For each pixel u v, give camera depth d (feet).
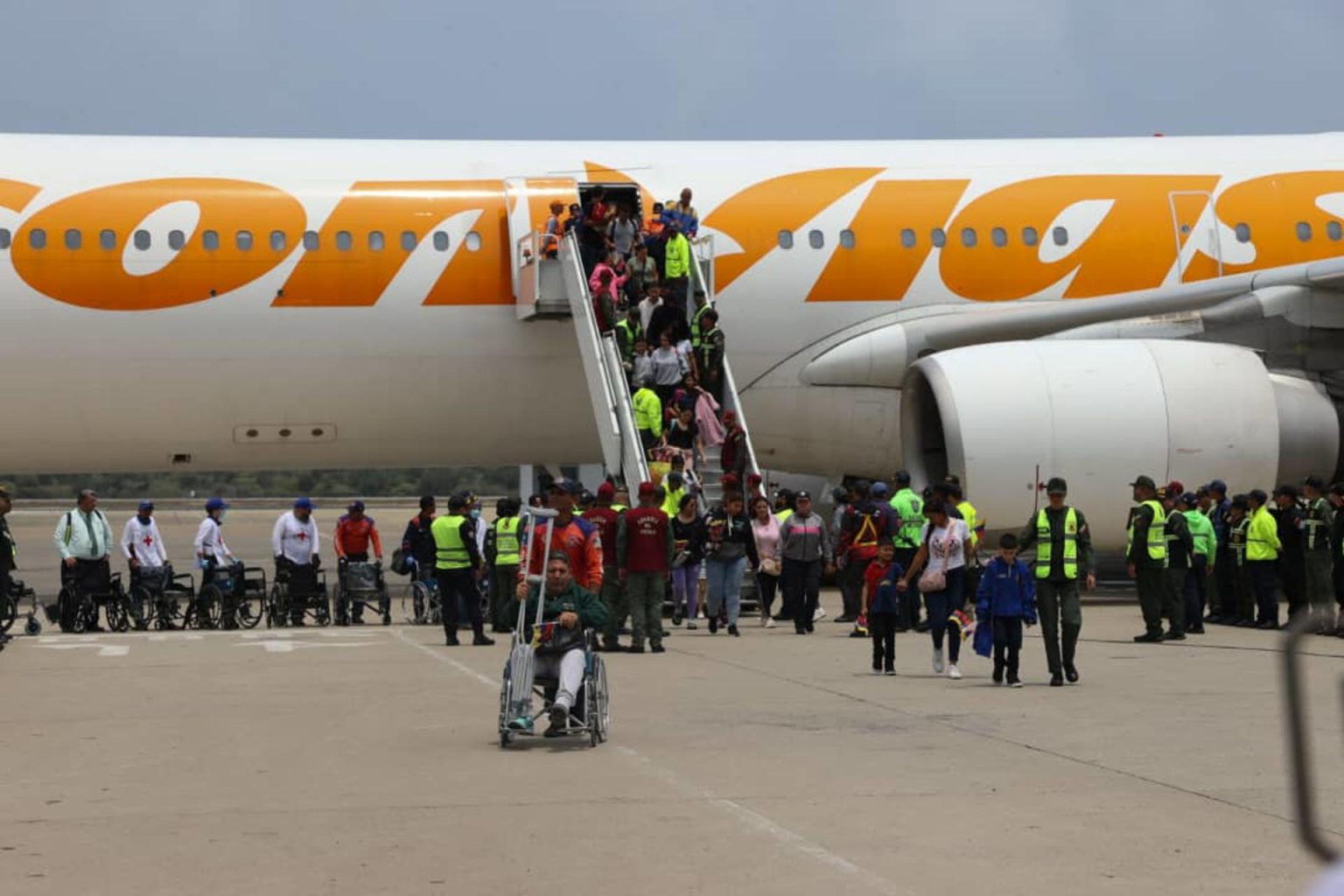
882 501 64.80
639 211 74.08
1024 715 39.01
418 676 47.91
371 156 75.66
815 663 50.96
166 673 48.85
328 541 171.12
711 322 68.69
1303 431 73.72
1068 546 44.55
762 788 29.66
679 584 63.52
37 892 22.35
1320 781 30.22
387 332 73.36
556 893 22.15
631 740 35.29
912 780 30.37
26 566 130.31
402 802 28.55
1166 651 54.03
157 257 71.20
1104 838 25.36
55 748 34.73
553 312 71.87
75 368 71.36
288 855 24.56
